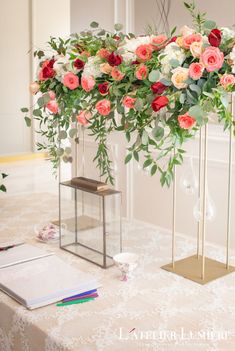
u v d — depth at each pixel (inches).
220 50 61.1
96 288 66.5
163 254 79.6
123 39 72.0
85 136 184.1
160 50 65.2
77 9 186.1
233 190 143.1
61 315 59.4
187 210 156.4
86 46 76.6
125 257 71.4
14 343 61.4
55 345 54.0
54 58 79.1
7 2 349.1
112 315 59.5
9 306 61.7
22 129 369.1
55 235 84.5
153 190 165.9
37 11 359.9
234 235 144.9
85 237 79.4
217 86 60.1
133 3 163.5
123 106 67.4
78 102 76.2
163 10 153.2
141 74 63.6
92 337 54.4
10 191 271.1
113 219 74.0
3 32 350.6
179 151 64.8
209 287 67.3
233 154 141.2
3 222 96.7
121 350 51.9
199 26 64.6
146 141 61.6
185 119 58.1
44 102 76.7
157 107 58.7
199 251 80.4
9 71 356.8
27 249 79.0
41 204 110.3
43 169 339.3
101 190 73.2
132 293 65.5
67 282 65.8
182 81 58.9
